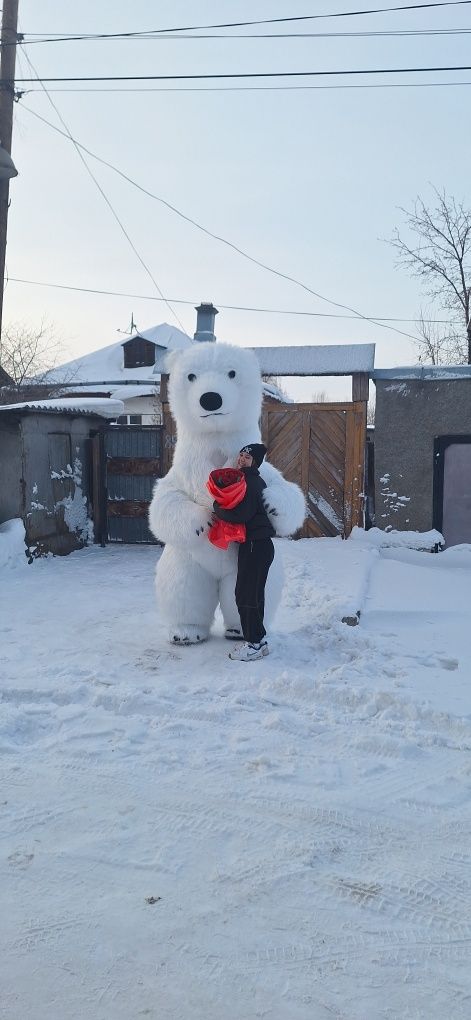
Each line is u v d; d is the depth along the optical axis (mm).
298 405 11297
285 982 2559
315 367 10977
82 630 6820
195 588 6125
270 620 6148
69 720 4664
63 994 2508
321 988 2533
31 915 2891
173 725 4562
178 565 6129
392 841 3424
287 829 3500
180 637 6184
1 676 5441
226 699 5000
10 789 3855
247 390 6020
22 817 3590
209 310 13586
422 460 10734
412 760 4219
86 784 3904
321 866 3219
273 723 4559
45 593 8523
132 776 3986
